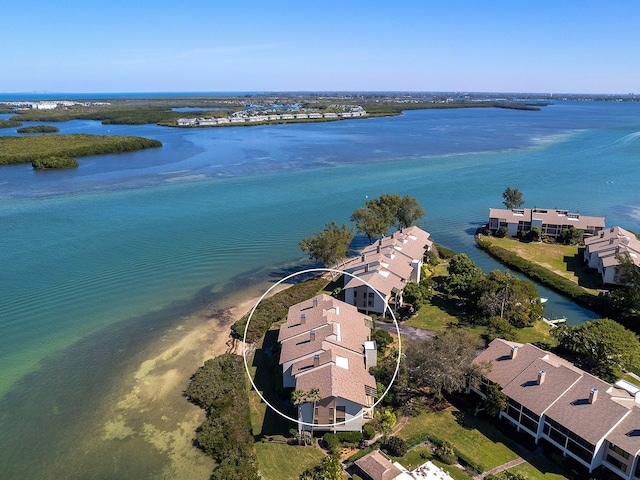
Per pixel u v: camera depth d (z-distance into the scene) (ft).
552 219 306.35
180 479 125.08
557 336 173.17
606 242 255.70
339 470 120.47
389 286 205.67
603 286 233.35
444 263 267.59
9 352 182.09
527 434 136.26
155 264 265.95
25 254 279.28
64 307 216.95
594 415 124.98
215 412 146.00
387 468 119.24
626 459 117.39
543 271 249.14
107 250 286.46
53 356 180.04
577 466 125.08
